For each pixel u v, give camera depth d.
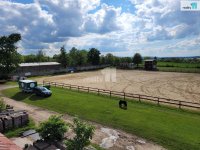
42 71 74.19
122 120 21.03
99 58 101.56
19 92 37.53
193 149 14.80
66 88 41.91
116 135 17.62
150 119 21.05
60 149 14.40
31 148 14.33
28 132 18.34
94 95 33.94
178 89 41.12
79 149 12.53
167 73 73.19
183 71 75.94
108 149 15.19
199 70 76.38
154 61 89.00
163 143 15.91
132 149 15.18
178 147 15.18
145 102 29.06
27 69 71.31
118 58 107.19
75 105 27.22
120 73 74.50
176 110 24.98
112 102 28.41
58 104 28.31
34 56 111.88
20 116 20.02
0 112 21.45
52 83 48.47
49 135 15.12
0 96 35.56
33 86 36.62
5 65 57.19
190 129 18.28
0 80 54.75
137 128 18.86
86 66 94.94
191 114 23.34
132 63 99.25
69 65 92.25
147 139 16.73
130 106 26.36
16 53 58.66
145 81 53.03
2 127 18.83
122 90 40.28
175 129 18.31
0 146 8.84
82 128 12.70
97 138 17.08
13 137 17.64
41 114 24.28
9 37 56.66
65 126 15.69
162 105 27.45
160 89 41.28
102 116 22.52
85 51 105.62
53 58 116.44
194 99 32.22
